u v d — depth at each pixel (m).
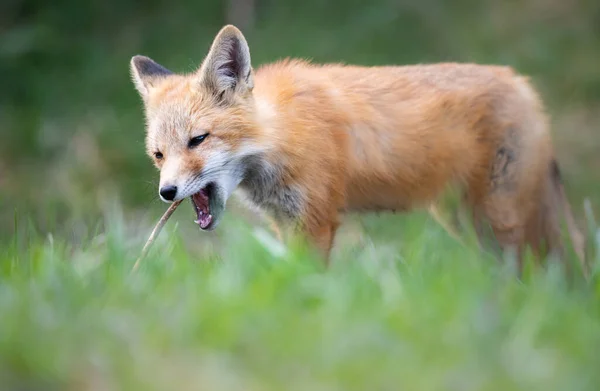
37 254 8.84
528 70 24.39
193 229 16.97
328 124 10.27
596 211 20.75
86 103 23.75
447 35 24.73
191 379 5.94
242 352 6.26
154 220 16.19
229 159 9.66
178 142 9.54
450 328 6.52
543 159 11.41
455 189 11.28
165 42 24.72
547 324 6.68
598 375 5.94
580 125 23.38
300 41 23.94
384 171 10.70
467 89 11.06
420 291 7.38
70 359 6.08
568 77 24.44
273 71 10.77
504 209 11.27
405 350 6.23
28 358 5.93
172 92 9.91
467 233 11.31
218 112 9.63
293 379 5.96
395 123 10.67
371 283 7.55
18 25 25.12
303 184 9.97
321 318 6.66
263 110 9.93
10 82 24.23
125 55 24.64
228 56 9.67
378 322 6.54
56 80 24.30
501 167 11.20
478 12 25.55
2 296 7.09
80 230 15.59
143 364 6.04
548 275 8.19
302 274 7.68
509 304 7.20
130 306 6.97
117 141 22.27
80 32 25.30
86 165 21.44
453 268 8.12
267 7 25.52
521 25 25.50
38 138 22.67
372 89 10.79
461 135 10.97
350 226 15.39
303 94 10.33
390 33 24.55
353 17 25.00
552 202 11.84
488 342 6.25
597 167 22.05
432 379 5.90
